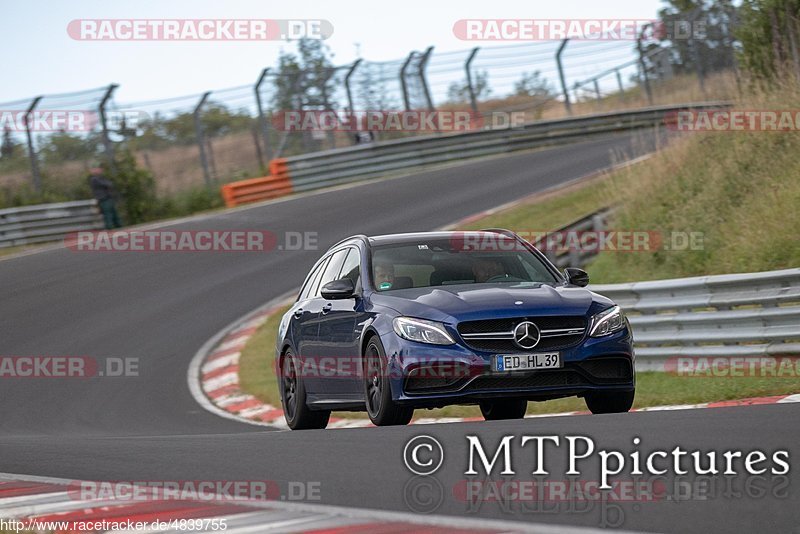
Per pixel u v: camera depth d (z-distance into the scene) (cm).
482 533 1241
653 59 11800
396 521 1365
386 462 1920
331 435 2470
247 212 9631
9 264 8350
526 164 10425
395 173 11312
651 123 11488
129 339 6078
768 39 6069
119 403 4816
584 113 12431
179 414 4488
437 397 2538
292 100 11162
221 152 11162
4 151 10444
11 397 5112
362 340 2761
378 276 2888
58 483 2030
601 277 5541
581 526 1295
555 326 2581
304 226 8750
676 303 3875
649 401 3142
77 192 10531
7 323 6606
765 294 3541
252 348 5628
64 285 7456
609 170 8500
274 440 2511
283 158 11094
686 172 5759
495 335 2547
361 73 11319
